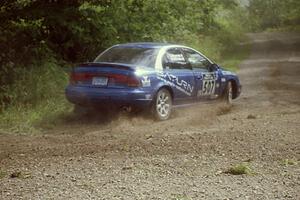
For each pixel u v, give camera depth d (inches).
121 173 286.7
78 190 254.1
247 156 325.7
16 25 600.1
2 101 497.4
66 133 417.1
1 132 417.1
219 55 1310.3
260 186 259.6
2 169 300.0
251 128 419.5
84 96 456.1
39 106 492.7
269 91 689.0
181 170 292.8
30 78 525.7
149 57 477.4
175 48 506.9
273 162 309.7
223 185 261.6
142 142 372.5
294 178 273.6
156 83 464.8
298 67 1099.3
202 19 1355.8
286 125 430.3
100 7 648.4
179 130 422.9
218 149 346.0
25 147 362.0
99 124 454.9
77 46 666.2
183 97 501.0
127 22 698.8
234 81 590.2
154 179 273.7
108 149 350.9
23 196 244.8
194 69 521.7
